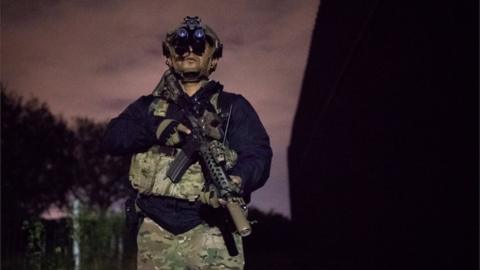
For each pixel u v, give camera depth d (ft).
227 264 7.22
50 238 29.25
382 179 21.31
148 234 7.38
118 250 32.07
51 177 57.00
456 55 12.05
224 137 7.30
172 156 7.35
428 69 14.25
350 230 30.07
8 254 26.37
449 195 13.23
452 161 12.82
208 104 7.52
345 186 30.94
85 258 27.30
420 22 14.64
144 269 7.34
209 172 6.83
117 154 7.72
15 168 52.37
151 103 7.72
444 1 12.51
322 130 39.58
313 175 47.83
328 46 32.83
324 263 36.94
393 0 17.44
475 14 10.77
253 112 7.65
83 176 62.64
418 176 15.99
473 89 11.09
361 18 23.00
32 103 56.18
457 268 13.00
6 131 52.90
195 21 7.72
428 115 14.49
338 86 30.94
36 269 24.72
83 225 28.22
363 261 26.55
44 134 56.34
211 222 7.29
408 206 17.48
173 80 7.67
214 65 7.98
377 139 21.84
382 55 19.79
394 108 18.43
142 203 7.43
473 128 11.27
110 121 7.89
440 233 14.21
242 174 6.86
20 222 33.19
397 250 19.52
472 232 11.76
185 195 7.15
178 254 7.25
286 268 39.50
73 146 61.52
